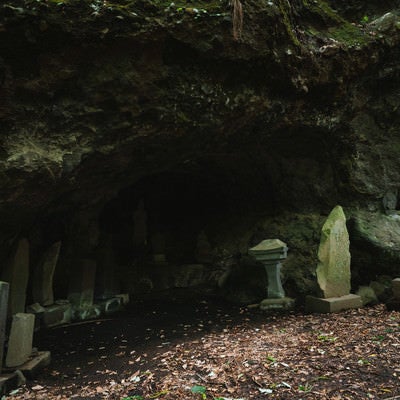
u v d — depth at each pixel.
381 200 8.38
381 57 7.21
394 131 8.47
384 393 2.94
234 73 5.68
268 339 4.76
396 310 6.04
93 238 8.65
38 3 4.14
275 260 7.61
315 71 6.42
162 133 5.75
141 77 5.01
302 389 3.07
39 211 6.05
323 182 8.76
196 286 9.90
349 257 7.09
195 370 3.79
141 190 12.77
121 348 5.41
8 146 4.59
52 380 4.21
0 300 3.97
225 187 11.04
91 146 5.27
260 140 7.72
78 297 7.49
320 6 6.86
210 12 4.93
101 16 4.41
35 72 4.55
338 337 4.49
